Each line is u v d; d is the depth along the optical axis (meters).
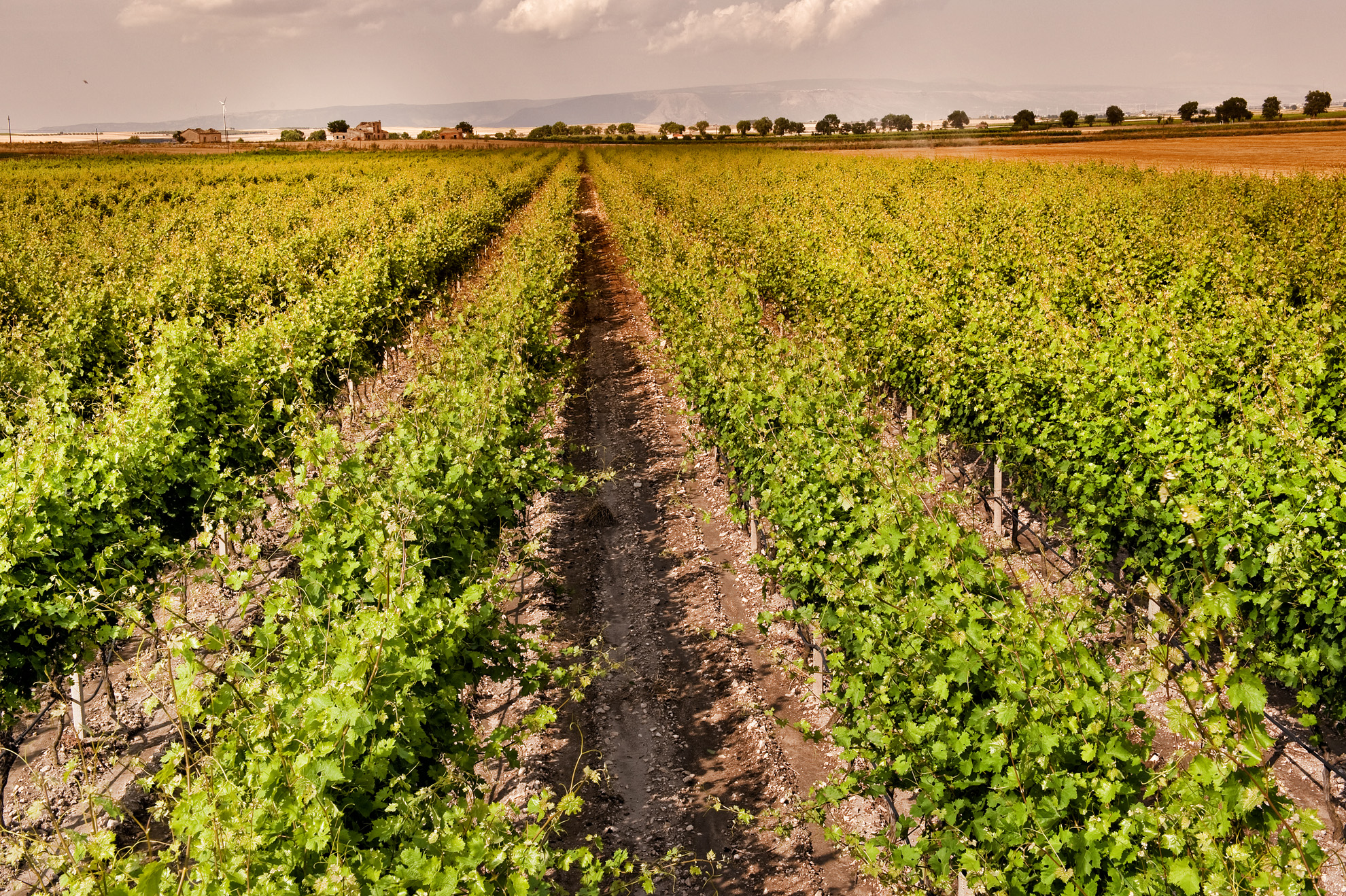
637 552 10.80
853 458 7.16
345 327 13.94
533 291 15.64
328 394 13.09
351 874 3.43
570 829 6.47
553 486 9.60
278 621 5.56
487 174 56.09
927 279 15.16
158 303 15.58
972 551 5.53
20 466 6.91
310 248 22.50
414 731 4.56
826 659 7.21
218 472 8.67
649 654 8.70
